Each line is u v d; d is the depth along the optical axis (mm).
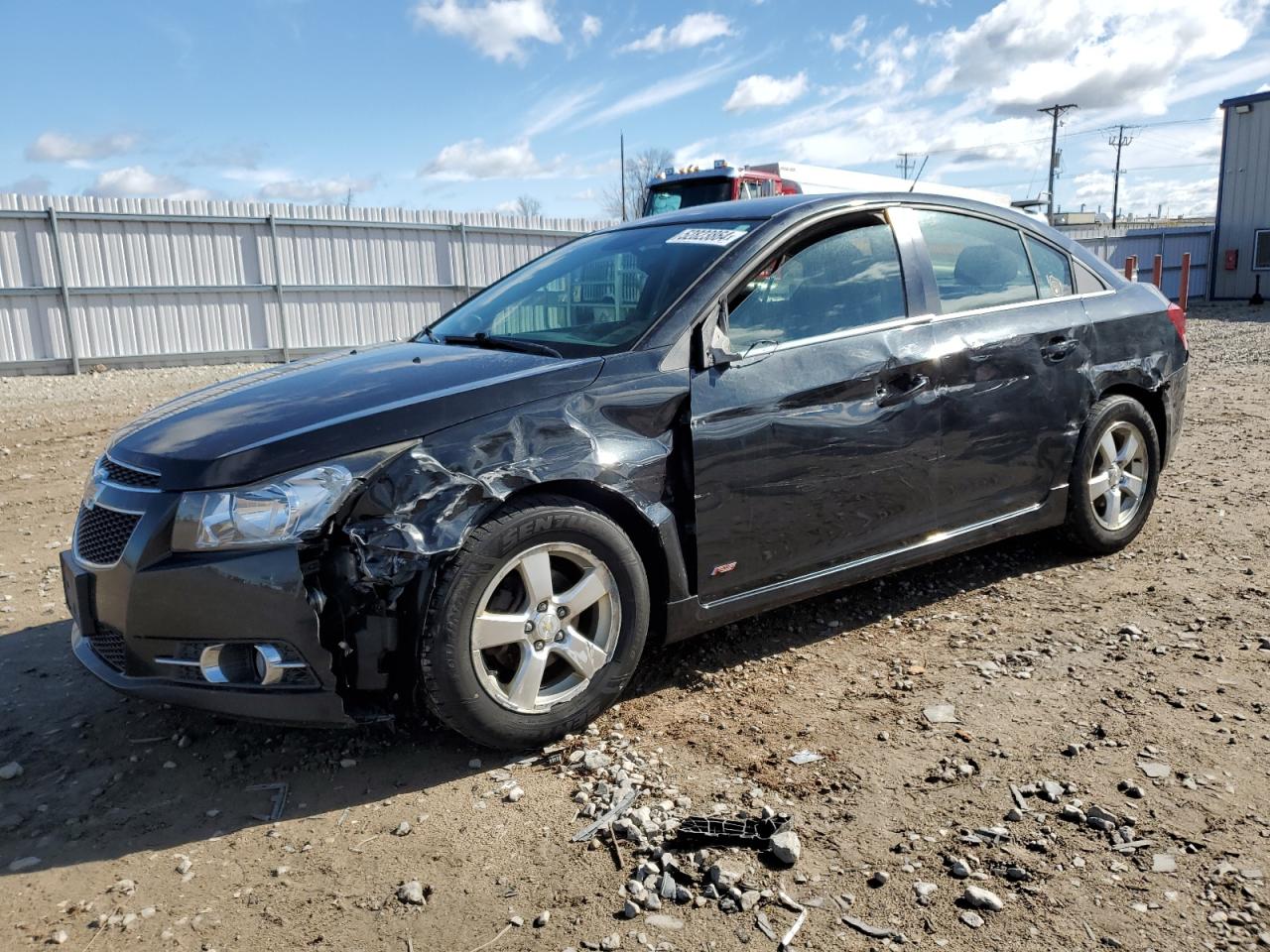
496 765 3045
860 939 2230
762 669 3678
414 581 2852
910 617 4168
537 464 2992
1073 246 4719
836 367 3631
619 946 2221
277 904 2406
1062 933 2232
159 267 16344
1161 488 6172
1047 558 4852
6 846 2705
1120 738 3094
